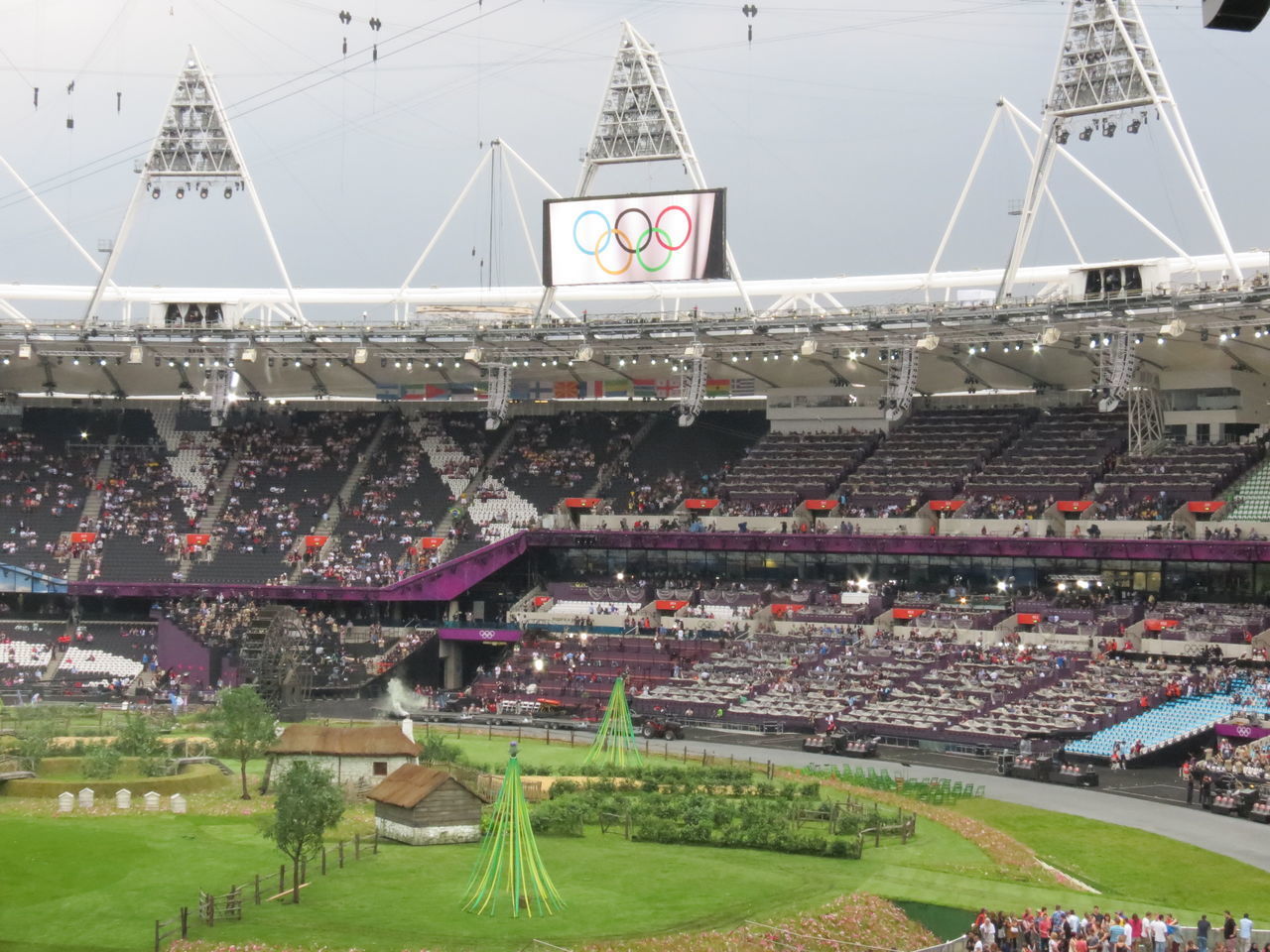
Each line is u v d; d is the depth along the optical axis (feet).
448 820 232.73
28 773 276.41
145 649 452.35
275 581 473.26
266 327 455.63
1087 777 309.63
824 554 449.89
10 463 514.27
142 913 189.67
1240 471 416.67
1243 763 300.40
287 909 191.72
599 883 210.79
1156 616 390.01
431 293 502.38
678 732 371.15
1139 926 188.75
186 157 451.12
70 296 495.82
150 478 513.45
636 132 426.10
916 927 198.18
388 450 524.93
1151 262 384.06
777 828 243.60
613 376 507.30
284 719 394.93
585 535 468.75
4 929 182.91
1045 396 483.51
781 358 461.37
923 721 358.64
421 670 449.06
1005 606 413.18
